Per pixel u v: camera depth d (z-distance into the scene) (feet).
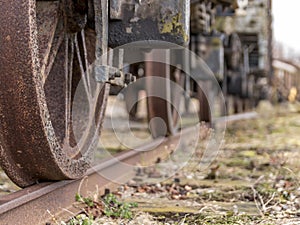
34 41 6.99
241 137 24.21
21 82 6.97
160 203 10.25
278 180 12.39
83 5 8.68
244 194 10.91
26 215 7.43
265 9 29.43
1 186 11.50
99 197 9.87
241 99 36.09
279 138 24.38
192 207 9.90
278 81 64.75
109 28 9.00
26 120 7.16
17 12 6.89
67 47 9.05
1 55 6.93
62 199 8.61
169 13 8.86
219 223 8.66
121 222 8.70
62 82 9.04
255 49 33.94
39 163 7.78
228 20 27.48
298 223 8.48
